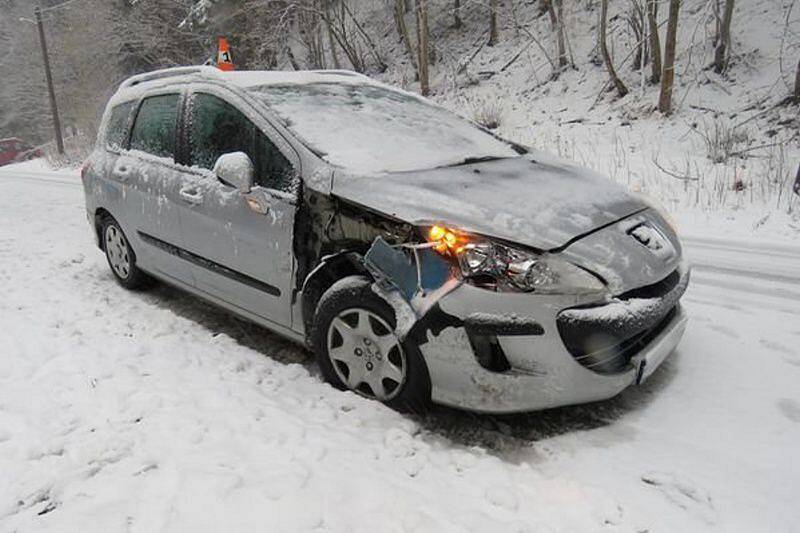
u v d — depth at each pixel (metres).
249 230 3.41
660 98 12.32
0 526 2.14
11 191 12.24
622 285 2.63
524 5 20.23
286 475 2.40
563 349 2.55
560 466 2.55
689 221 7.16
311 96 3.82
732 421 2.85
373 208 2.85
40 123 36.22
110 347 3.67
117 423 2.79
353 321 3.01
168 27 24.42
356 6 24.72
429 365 2.70
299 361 3.63
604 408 2.99
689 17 14.98
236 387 3.17
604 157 10.91
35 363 3.45
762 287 4.74
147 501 2.25
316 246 3.12
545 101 15.17
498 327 2.53
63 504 2.25
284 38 21.94
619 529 2.17
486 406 2.65
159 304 4.62
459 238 2.62
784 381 3.20
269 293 3.42
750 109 11.59
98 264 5.79
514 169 3.47
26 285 5.04
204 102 3.94
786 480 2.43
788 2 13.65
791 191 7.79
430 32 21.91
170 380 3.24
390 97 4.24
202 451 2.57
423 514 2.19
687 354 3.54
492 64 18.36
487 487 2.37
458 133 4.01
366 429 2.77
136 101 4.73
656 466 2.54
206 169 3.82
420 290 2.66
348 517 2.18
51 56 32.03
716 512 2.26
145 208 4.30
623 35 15.78
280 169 3.31
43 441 2.64
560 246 2.62
